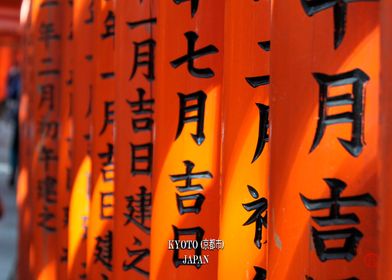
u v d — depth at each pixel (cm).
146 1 208
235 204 168
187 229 188
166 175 189
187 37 184
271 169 150
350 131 139
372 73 137
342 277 142
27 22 418
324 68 140
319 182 142
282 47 146
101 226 248
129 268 222
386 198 130
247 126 166
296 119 144
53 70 326
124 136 219
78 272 275
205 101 183
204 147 184
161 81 189
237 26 166
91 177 252
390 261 129
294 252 146
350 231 141
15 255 693
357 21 137
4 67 2512
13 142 1148
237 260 169
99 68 244
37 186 339
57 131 329
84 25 266
